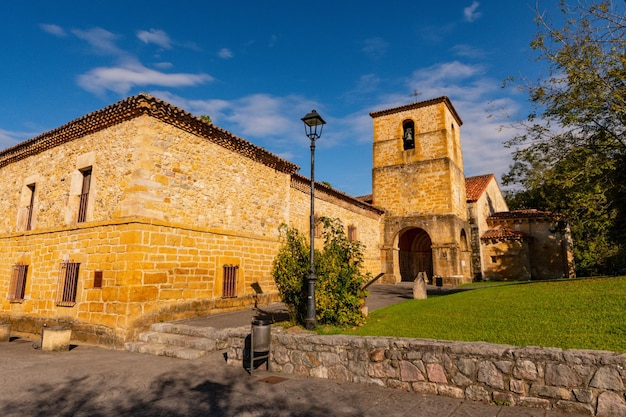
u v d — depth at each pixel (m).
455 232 21.83
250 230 13.05
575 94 12.81
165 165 10.18
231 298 11.84
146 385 6.00
